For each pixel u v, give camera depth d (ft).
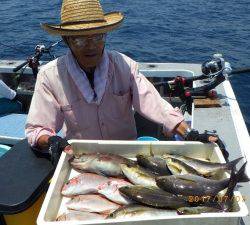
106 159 6.97
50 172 7.02
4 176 6.94
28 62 13.19
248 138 8.85
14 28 35.63
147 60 26.94
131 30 34.71
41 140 7.55
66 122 8.67
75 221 5.36
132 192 6.17
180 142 7.26
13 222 7.20
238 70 11.76
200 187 6.11
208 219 5.34
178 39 32.07
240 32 34.24
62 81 8.19
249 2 47.78
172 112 8.27
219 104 10.30
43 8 44.73
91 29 7.27
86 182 6.53
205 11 42.88
